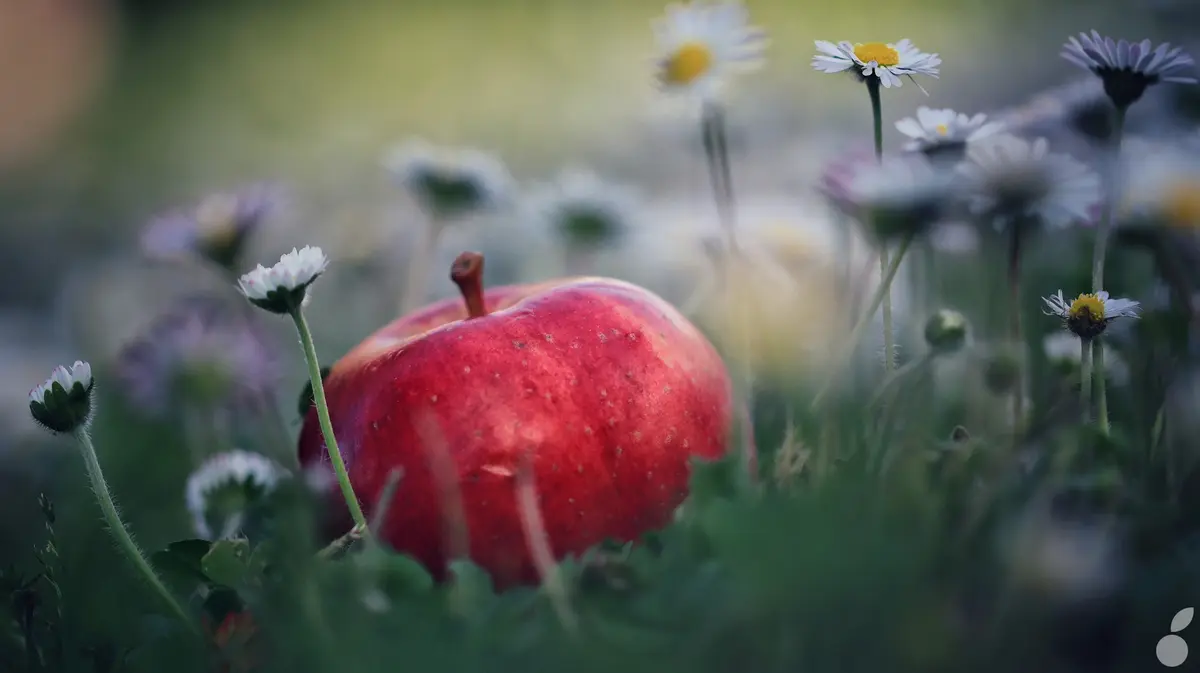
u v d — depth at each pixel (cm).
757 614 30
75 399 36
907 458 34
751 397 41
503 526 36
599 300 38
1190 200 39
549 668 31
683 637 31
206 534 41
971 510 33
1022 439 35
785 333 43
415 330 40
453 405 36
